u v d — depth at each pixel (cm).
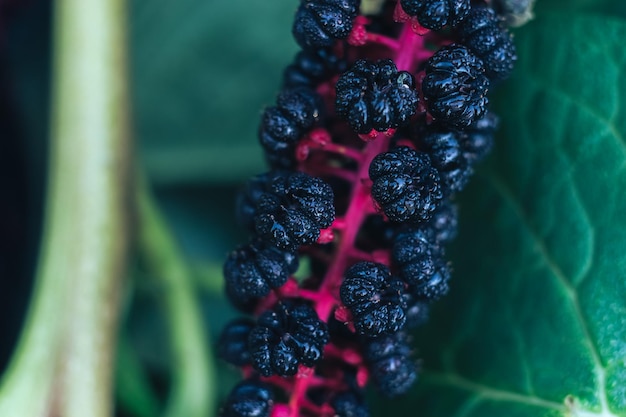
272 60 27
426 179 17
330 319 18
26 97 28
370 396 21
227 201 28
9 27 28
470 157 18
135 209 24
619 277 19
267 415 18
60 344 23
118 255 24
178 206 28
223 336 19
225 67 27
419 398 21
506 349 20
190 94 27
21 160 27
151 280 25
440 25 17
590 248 20
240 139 27
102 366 23
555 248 20
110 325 23
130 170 24
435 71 17
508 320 20
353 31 18
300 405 18
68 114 23
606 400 19
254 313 19
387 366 18
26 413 22
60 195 23
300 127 18
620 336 19
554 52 20
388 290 18
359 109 17
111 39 23
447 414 21
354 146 18
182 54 27
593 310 20
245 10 26
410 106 17
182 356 25
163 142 27
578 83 20
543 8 22
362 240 18
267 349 18
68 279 23
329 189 17
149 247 25
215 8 26
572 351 20
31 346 23
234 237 28
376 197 17
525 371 20
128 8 26
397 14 17
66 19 23
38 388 23
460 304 21
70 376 23
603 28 20
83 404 23
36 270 27
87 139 23
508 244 20
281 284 18
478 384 21
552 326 20
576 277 20
